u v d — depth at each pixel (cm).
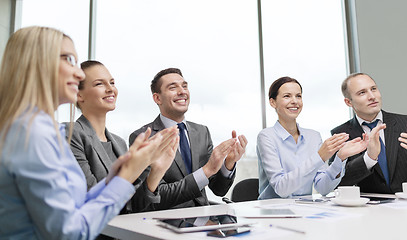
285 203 138
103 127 162
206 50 323
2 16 302
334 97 340
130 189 77
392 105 323
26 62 72
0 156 64
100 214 71
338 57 348
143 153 79
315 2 352
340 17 356
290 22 344
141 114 305
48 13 325
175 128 96
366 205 122
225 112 317
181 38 322
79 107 159
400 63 331
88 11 322
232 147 166
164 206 148
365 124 207
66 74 77
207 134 197
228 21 332
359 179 177
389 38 335
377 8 339
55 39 76
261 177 205
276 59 337
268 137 199
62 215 63
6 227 66
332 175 168
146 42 318
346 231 76
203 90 317
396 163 190
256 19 337
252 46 333
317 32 348
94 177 136
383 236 70
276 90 205
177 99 182
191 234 75
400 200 136
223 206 133
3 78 73
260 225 84
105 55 317
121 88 307
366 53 329
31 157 63
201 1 330
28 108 69
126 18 321
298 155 203
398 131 196
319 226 82
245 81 326
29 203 63
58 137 71
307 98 336
